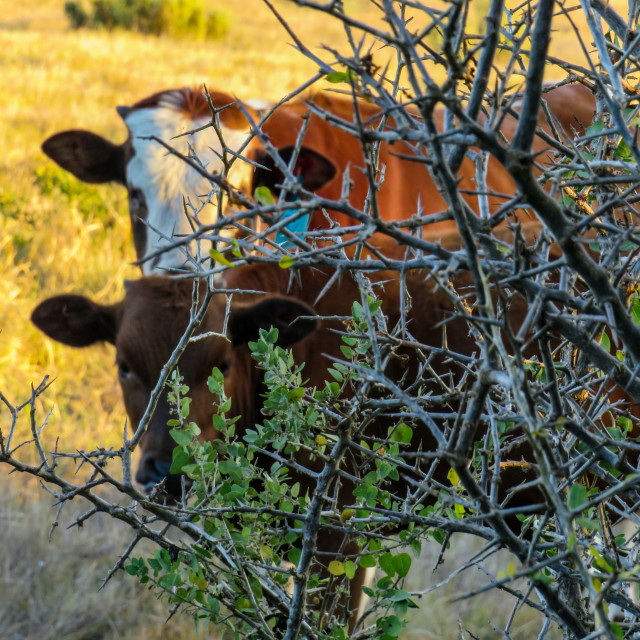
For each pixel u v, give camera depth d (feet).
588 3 6.10
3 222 33.01
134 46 86.43
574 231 5.21
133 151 18.83
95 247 31.63
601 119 7.81
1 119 48.78
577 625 6.15
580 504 5.42
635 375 5.55
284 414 8.02
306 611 8.25
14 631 15.97
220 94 19.92
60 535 18.01
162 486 8.70
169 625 16.14
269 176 19.33
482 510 5.65
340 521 7.92
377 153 6.94
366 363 8.49
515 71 6.20
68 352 25.91
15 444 21.45
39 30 99.35
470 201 19.26
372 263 6.16
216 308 12.51
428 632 15.96
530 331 12.49
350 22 4.85
